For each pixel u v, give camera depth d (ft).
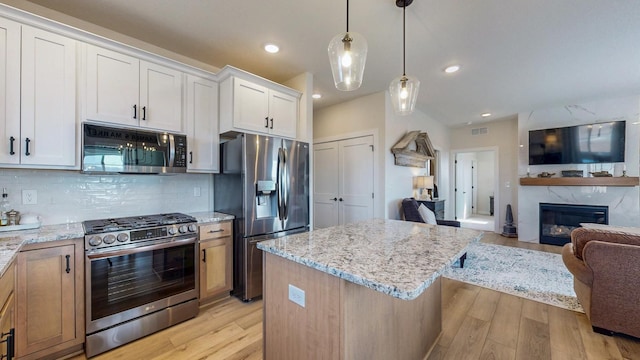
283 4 6.93
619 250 6.57
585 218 15.17
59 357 5.91
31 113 6.02
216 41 8.73
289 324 4.58
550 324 7.36
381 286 3.09
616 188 14.49
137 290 6.79
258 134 9.30
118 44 7.15
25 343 5.38
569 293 9.24
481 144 20.75
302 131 11.11
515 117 18.61
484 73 11.18
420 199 15.85
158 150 7.61
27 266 5.41
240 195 8.81
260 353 6.25
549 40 8.61
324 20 7.61
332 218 15.42
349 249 4.63
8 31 5.77
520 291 9.46
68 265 5.89
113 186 8.09
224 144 9.55
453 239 5.37
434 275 3.42
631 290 6.44
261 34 8.34
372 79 11.82
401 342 5.18
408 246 4.83
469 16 7.41
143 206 8.64
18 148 5.86
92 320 6.14
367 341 4.21
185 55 9.66
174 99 8.25
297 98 11.08
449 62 10.19
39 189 6.95
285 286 4.65
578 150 15.23
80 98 6.66
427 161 18.54
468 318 7.73
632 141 14.14
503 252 14.33
